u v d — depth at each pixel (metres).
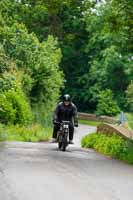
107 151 34.97
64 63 130.75
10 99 57.91
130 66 116.75
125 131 39.47
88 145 42.25
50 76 69.94
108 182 20.77
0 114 55.66
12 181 19.56
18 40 68.50
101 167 25.66
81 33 133.00
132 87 80.06
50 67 69.62
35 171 22.39
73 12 129.88
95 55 126.94
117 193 18.48
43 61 68.94
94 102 126.12
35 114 68.56
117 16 35.91
